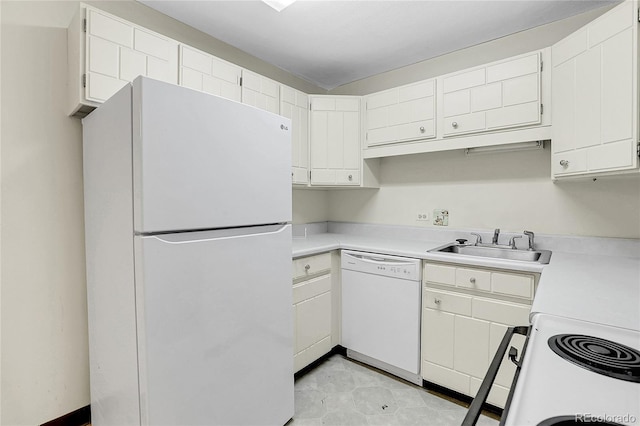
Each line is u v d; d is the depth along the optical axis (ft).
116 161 3.77
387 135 7.82
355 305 7.23
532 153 6.70
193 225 3.70
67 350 5.17
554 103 5.47
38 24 4.82
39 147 4.86
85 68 4.47
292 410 5.18
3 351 4.62
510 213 6.99
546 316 2.88
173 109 3.51
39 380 4.91
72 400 5.22
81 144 5.27
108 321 4.19
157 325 3.41
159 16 6.24
